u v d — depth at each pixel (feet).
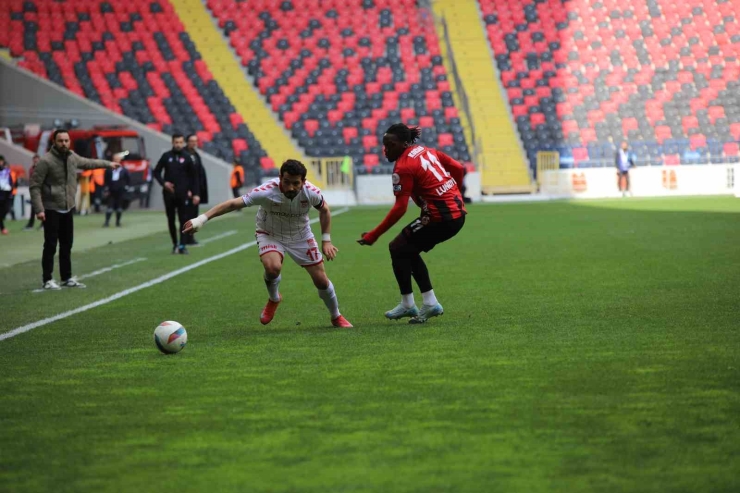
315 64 309.63
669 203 217.77
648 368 46.52
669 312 64.34
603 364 47.73
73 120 255.29
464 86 312.71
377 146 284.61
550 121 302.45
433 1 336.49
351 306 72.79
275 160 279.69
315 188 60.29
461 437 35.50
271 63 308.19
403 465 32.40
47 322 68.18
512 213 196.85
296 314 69.41
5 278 100.27
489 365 48.29
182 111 283.38
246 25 320.09
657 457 32.55
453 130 292.40
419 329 60.59
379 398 41.91
